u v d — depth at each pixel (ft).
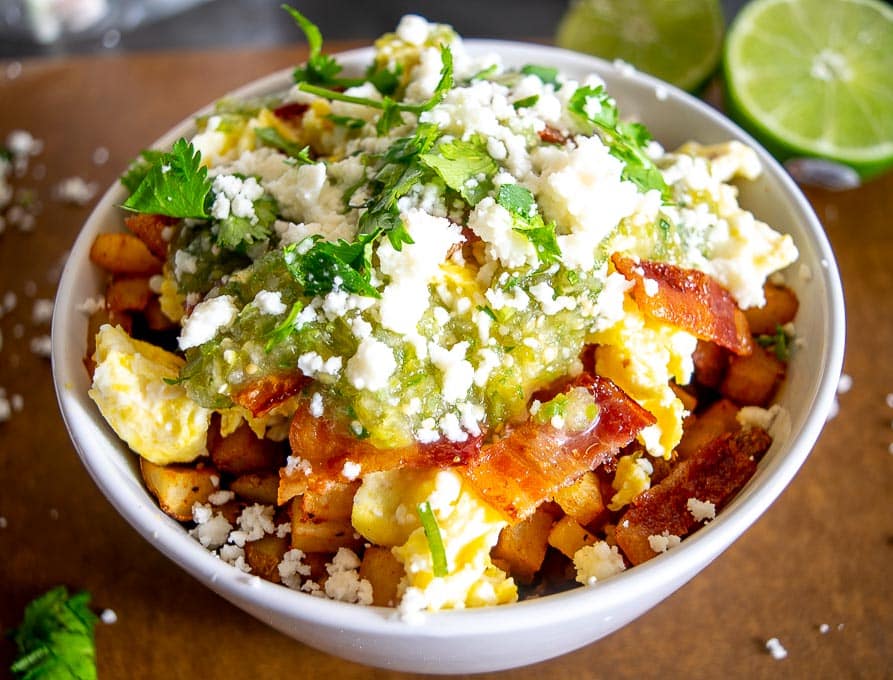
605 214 0.50
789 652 0.62
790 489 0.69
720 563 0.65
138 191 0.55
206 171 0.54
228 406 0.52
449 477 0.49
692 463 0.54
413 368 0.48
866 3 0.90
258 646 0.62
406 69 0.63
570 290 0.51
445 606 0.48
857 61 0.87
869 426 0.72
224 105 0.66
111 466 0.53
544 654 0.54
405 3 1.14
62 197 0.88
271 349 0.49
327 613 0.47
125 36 1.13
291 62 0.97
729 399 0.59
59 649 0.61
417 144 0.52
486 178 0.52
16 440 0.74
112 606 0.65
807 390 0.55
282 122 0.64
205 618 0.64
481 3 1.14
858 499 0.68
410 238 0.48
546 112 0.56
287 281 0.50
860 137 0.84
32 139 0.92
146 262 0.61
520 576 0.53
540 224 0.50
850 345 0.76
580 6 0.98
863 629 0.62
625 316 0.53
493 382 0.50
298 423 0.50
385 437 0.48
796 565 0.65
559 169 0.51
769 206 0.63
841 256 0.82
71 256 0.61
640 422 0.52
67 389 0.55
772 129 0.84
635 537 0.51
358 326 0.48
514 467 0.50
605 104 0.58
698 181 0.59
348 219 0.52
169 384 0.53
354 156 0.56
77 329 0.58
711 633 0.62
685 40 0.93
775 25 0.89
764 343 0.60
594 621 0.48
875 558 0.65
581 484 0.52
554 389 0.53
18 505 0.70
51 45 1.13
